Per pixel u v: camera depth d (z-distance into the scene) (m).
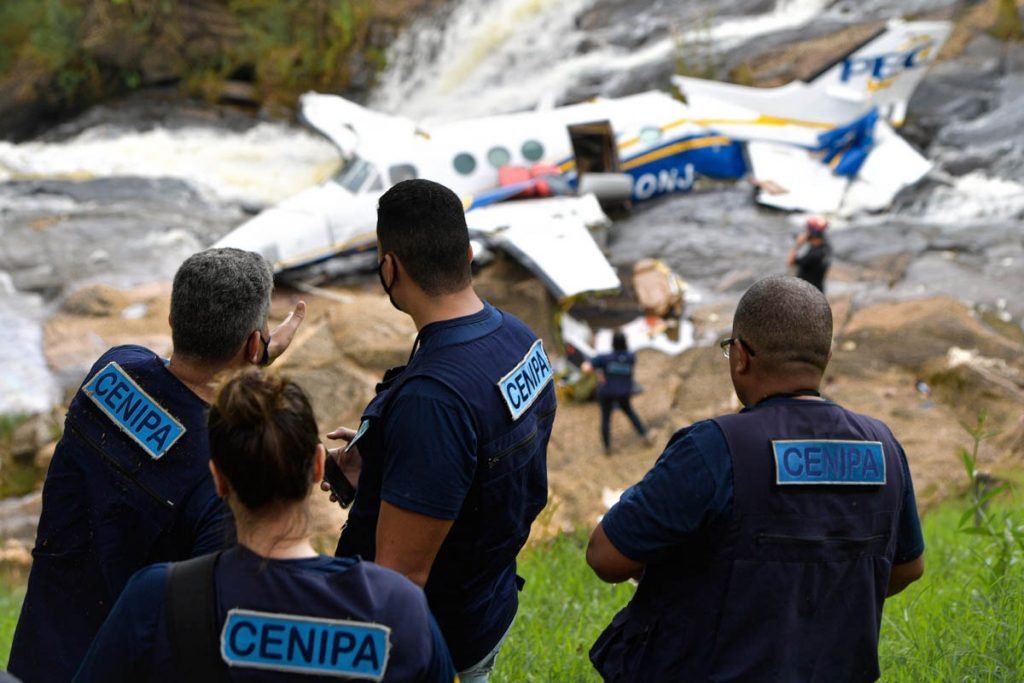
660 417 14.41
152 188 21.50
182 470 3.02
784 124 19.31
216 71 25.03
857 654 2.76
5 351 16.91
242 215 20.70
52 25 23.95
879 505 2.78
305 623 2.20
